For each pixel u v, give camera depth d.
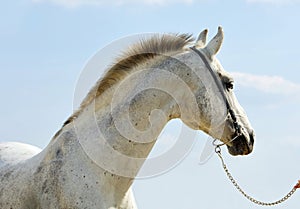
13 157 10.98
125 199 9.89
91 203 9.55
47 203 9.82
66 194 9.66
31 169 10.17
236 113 10.40
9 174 10.50
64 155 9.87
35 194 9.96
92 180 9.64
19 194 10.13
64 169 9.76
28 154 11.06
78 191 9.61
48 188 9.84
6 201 10.27
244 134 10.45
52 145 10.09
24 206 10.05
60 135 10.09
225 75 10.35
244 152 10.52
